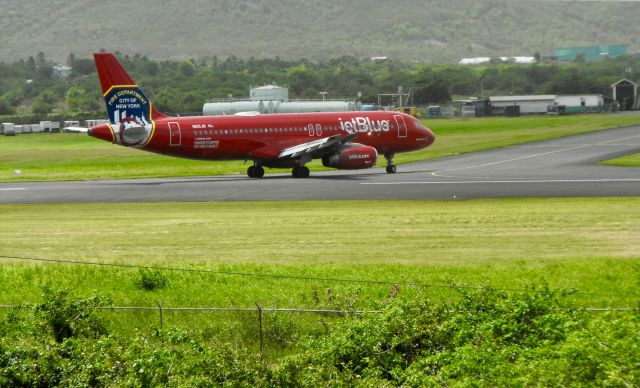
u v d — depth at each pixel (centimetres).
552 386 4078
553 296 5419
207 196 13288
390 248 8500
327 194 13188
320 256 8200
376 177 16000
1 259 8369
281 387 4716
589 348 4216
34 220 10994
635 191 12612
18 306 6019
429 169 17662
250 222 10425
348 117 17125
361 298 6259
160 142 15550
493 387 4178
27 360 4875
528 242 8625
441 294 6397
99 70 15100
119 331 5847
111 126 15238
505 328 4919
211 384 4588
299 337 5688
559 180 14438
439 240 8869
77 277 7425
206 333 5800
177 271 7525
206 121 15900
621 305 5991
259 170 16712
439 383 4328
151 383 4634
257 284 7019
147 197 13312
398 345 4975
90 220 10906
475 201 11969
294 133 16525
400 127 17475
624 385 3941
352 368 4844
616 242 8512
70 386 4662
